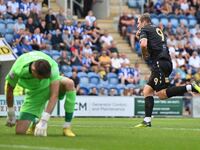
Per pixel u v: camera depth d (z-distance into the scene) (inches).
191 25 3038.9
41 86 997.2
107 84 2517.2
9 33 2479.1
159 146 839.1
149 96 1352.1
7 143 850.1
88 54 2576.3
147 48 1336.1
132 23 2888.8
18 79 979.9
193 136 1043.9
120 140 925.2
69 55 2532.0
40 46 2472.9
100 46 2664.9
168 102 2273.6
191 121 1817.2
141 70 2736.2
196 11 3097.9
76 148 789.9
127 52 2817.4
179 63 2760.8
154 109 2262.6
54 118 1955.0
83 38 2637.8
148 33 1336.1
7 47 1990.7
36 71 916.6
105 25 2979.8
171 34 2923.2
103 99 2182.6
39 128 953.5
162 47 1333.7
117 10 3164.4
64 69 2444.6
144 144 864.9
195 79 2687.0
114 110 2196.1
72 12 2972.4
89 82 2488.9
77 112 2153.1
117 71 2588.6
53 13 2603.3
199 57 2832.2
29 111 1012.5
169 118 2151.8
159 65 1326.3
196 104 2324.1
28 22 2503.7
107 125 1445.6
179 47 2839.6
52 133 1061.8
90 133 1088.8
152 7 3056.1
